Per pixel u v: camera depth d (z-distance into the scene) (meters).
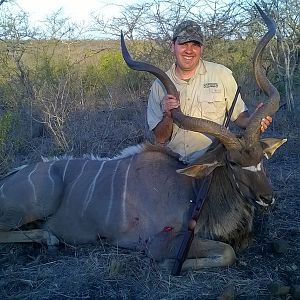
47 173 2.47
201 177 2.21
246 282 2.05
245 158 2.08
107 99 4.57
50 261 2.29
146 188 2.31
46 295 2.01
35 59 5.66
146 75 5.07
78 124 3.79
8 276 2.16
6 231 2.45
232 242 2.28
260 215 2.54
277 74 5.27
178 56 2.39
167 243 2.20
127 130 3.85
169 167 2.35
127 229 2.33
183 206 2.25
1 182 2.53
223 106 2.47
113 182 2.39
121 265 2.13
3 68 5.15
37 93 4.20
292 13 5.01
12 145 3.42
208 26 5.01
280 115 4.36
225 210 2.22
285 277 2.10
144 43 5.22
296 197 2.86
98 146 3.51
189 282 2.06
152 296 1.99
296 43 5.13
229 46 5.30
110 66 5.43
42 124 4.01
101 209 2.37
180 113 2.16
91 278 2.10
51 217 2.46
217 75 2.46
